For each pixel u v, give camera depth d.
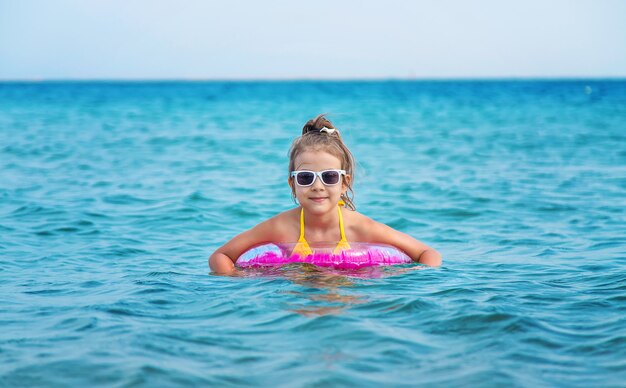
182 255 6.36
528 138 19.92
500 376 3.25
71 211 8.68
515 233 7.44
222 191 10.46
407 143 18.91
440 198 9.85
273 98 62.22
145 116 32.62
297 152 5.68
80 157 15.38
